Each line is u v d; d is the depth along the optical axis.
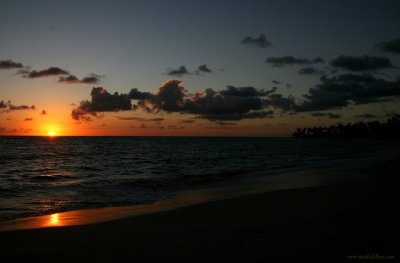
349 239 4.75
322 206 7.64
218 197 11.33
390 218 5.99
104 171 21.72
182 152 50.28
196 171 21.66
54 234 5.96
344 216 6.35
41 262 4.38
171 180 16.77
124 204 10.38
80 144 84.06
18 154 41.62
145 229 6.20
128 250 4.79
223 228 5.90
